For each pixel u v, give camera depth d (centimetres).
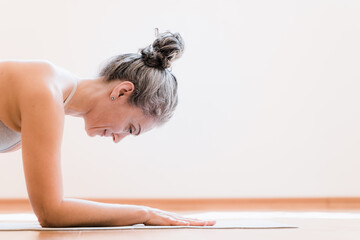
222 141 542
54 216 173
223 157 541
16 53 524
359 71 551
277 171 543
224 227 191
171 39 194
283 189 542
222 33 549
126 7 540
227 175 540
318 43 552
